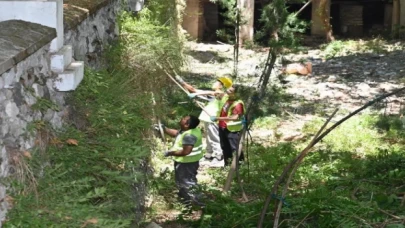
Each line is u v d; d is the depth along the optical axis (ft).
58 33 19.48
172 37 41.91
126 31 36.22
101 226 15.80
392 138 45.91
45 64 19.02
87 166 19.40
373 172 35.63
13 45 16.29
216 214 29.60
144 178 27.61
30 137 17.66
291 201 27.61
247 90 45.42
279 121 50.85
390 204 28.99
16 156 16.49
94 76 23.82
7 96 16.12
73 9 23.68
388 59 77.77
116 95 25.20
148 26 38.09
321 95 61.16
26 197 16.08
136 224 24.30
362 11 96.84
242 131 35.47
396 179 32.91
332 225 26.23
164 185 32.99
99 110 22.50
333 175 36.14
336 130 47.62
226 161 38.96
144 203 29.37
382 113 53.93
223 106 38.83
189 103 47.75
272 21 39.01
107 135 21.79
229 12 46.65
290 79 67.67
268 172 37.01
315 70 72.90
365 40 90.22
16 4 18.66
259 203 28.53
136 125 24.79
